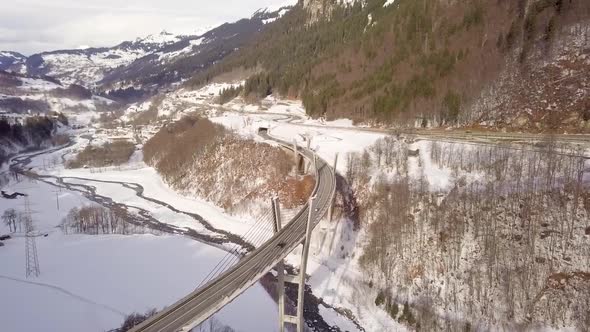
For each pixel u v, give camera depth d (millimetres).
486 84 113188
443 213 75500
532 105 101625
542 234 65062
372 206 88125
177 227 111312
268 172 115875
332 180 90250
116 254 91625
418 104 123750
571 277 59406
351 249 84500
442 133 106688
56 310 69812
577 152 76188
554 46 107625
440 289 67438
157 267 85188
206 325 62688
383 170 95562
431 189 81812
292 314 69250
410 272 72062
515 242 66312
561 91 99562
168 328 43406
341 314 69938
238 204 115125
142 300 72125
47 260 88812
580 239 62438
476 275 65125
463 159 86938
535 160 76250
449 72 126625
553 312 57750
